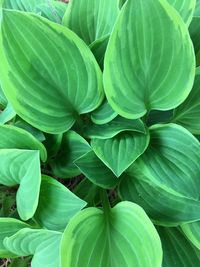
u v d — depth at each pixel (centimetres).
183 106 28
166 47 23
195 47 29
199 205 25
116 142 25
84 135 27
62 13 32
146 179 27
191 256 27
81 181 30
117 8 27
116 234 24
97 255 23
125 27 22
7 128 25
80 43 23
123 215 25
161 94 25
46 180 26
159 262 22
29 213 25
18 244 25
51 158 29
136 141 25
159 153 25
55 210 25
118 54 22
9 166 25
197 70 27
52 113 25
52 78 25
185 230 26
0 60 23
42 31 23
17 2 33
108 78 23
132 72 23
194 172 24
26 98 24
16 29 22
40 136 27
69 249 22
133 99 24
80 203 25
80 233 23
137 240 24
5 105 29
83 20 29
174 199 26
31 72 24
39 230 23
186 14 26
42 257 24
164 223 25
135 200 26
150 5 21
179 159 25
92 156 26
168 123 27
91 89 25
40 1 33
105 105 26
